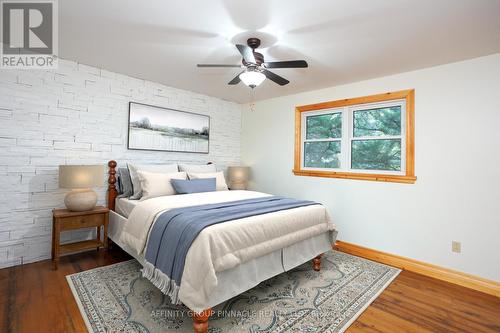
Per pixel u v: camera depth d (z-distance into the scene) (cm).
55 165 285
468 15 184
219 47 247
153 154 368
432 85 278
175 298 170
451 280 258
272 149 434
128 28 214
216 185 363
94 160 313
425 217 280
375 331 178
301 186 394
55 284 227
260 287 235
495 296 231
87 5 182
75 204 268
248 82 229
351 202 340
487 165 245
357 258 313
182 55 268
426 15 185
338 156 366
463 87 259
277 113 428
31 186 271
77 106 298
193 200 271
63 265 268
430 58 258
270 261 220
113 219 305
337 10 183
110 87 323
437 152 273
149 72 323
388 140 321
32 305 194
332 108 367
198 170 376
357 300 215
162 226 205
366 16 189
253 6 180
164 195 306
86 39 236
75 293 213
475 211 250
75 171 261
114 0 176
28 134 268
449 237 265
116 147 331
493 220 241
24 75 264
